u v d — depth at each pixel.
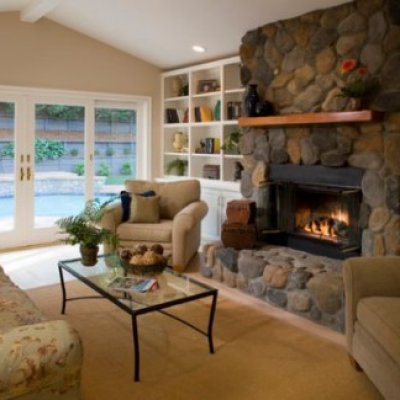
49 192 6.07
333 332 3.29
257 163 4.84
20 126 5.75
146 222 4.89
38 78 5.80
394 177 3.59
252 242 4.35
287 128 4.49
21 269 4.80
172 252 4.66
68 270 3.38
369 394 2.48
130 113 6.76
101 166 6.53
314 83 4.22
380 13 3.64
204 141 6.49
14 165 5.76
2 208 5.74
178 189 5.22
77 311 3.62
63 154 6.15
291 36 4.41
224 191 5.79
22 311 2.30
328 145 4.09
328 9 4.05
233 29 4.98
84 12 5.37
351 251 3.92
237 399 2.42
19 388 1.56
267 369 2.75
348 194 3.91
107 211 4.72
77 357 1.65
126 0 4.80
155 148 6.95
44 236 6.03
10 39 5.56
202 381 2.60
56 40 5.89
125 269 3.28
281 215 4.60
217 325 3.39
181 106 6.92
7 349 1.56
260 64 4.77
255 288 3.97
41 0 4.84
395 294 2.62
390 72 3.58
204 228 6.14
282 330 3.32
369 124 3.76
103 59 6.31
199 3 4.54
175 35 5.50
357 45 3.83
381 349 2.28
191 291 2.92
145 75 6.73
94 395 2.44
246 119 4.74
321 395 2.47
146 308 2.61
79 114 6.25
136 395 2.45
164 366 2.77
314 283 3.46
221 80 5.81
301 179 4.39
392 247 3.62
